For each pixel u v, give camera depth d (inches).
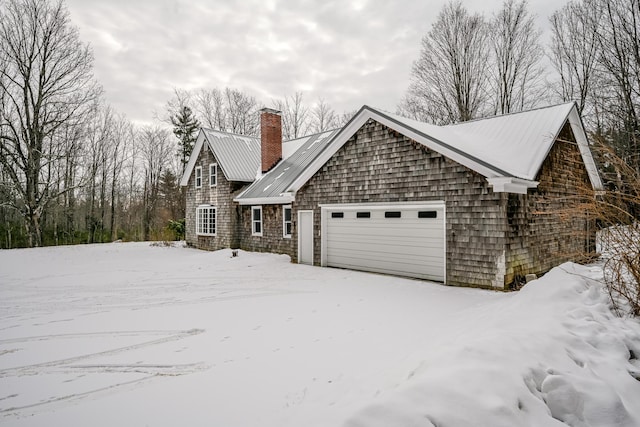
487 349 132.5
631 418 114.7
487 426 94.7
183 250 780.0
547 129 388.2
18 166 896.9
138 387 152.2
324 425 100.4
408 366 140.6
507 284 314.2
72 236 1205.7
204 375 161.5
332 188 465.4
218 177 746.2
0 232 1151.6
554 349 142.6
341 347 189.9
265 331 223.8
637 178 197.3
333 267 474.3
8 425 125.4
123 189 1512.1
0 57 889.5
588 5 862.5
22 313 284.4
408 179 381.7
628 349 153.9
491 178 313.7
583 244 442.0
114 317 267.1
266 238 645.3
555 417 112.3
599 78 804.6
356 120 424.5
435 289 330.6
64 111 966.4
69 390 151.3
